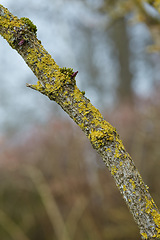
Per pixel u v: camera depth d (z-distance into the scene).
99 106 7.14
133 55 9.92
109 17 2.87
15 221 5.18
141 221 0.72
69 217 4.79
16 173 5.10
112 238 4.60
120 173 0.74
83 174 4.95
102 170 4.96
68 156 5.08
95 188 4.87
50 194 4.84
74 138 5.11
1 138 5.11
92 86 10.09
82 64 10.78
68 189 4.85
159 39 2.19
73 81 0.82
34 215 5.14
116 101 7.68
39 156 5.15
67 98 0.80
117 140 0.77
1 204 5.11
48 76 0.81
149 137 5.22
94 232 4.68
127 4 2.39
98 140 0.76
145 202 0.72
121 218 4.61
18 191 5.18
